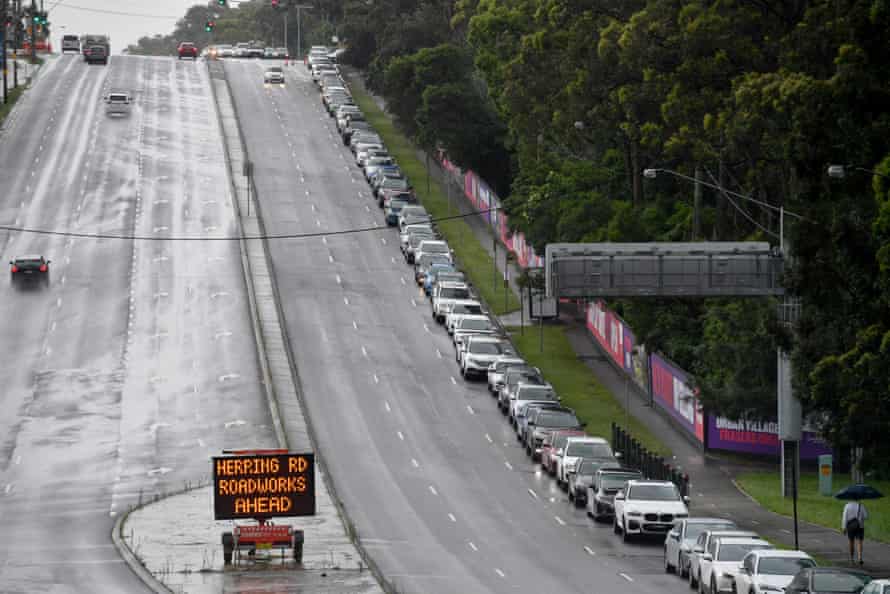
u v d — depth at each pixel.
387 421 156.00
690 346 158.88
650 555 103.38
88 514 119.88
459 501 125.19
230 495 101.00
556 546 106.75
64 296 196.25
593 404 164.88
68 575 96.06
